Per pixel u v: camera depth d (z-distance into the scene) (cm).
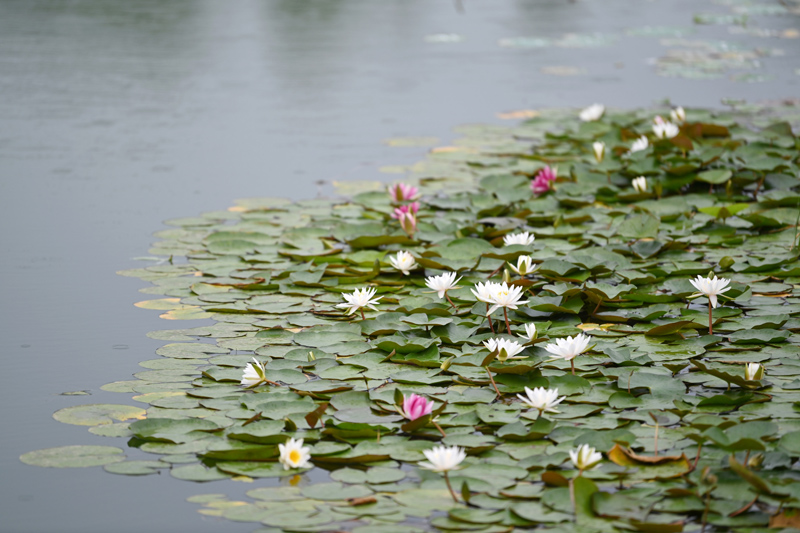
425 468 353
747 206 711
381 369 459
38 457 376
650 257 620
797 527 317
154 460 373
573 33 1842
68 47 1614
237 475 363
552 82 1346
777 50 1587
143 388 438
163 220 733
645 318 517
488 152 943
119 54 1551
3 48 1591
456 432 392
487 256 604
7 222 727
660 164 803
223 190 820
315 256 629
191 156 939
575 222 704
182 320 533
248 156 939
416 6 2377
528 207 751
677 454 368
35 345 498
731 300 539
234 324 525
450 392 432
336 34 1850
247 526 331
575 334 500
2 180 845
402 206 696
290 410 411
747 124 1026
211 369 459
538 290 570
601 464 361
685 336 496
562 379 441
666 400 419
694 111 1069
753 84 1299
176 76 1373
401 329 506
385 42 1745
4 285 591
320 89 1292
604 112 1102
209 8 2266
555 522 319
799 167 807
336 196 796
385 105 1187
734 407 411
